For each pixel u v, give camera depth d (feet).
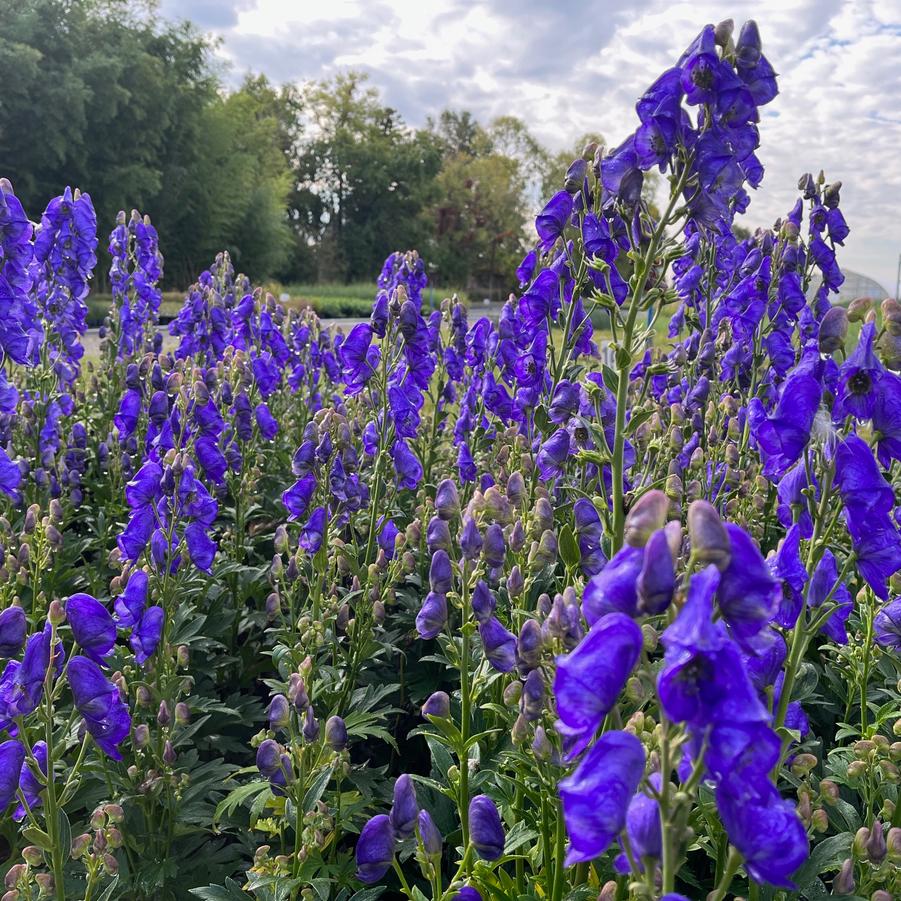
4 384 21.91
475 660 15.46
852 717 17.39
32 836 10.90
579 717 6.06
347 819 14.75
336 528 19.90
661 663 10.07
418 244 410.72
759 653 6.10
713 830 11.10
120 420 25.53
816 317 23.56
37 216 229.86
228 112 300.81
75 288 30.01
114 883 12.05
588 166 14.64
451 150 508.12
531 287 18.51
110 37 231.50
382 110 427.33
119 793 15.55
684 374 26.45
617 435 12.05
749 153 11.06
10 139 215.10
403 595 22.11
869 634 14.69
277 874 12.32
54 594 22.76
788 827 5.85
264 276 304.50
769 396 23.03
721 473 20.76
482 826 10.42
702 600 5.36
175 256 274.16
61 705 17.37
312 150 419.33
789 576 9.84
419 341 20.40
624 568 6.39
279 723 12.87
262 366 31.07
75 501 27.66
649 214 11.78
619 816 5.88
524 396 19.42
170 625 16.85
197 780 16.44
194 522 17.08
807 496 10.16
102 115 221.66
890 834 10.59
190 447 20.36
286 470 33.47
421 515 23.12
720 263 25.71
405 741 20.76
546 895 11.55
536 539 13.67
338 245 404.57
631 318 11.82
